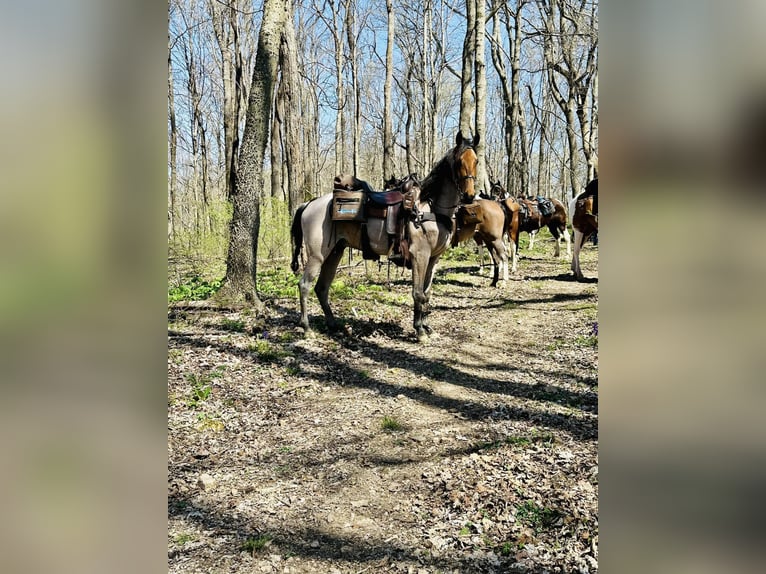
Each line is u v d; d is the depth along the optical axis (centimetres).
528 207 1159
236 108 1545
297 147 1194
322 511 270
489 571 221
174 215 1010
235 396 433
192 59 1980
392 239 574
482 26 1033
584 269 1146
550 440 338
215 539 246
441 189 575
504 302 805
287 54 1150
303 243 610
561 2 1556
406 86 2556
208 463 323
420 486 293
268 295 809
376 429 372
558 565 220
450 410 404
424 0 2058
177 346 543
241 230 711
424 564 227
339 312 706
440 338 611
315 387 457
